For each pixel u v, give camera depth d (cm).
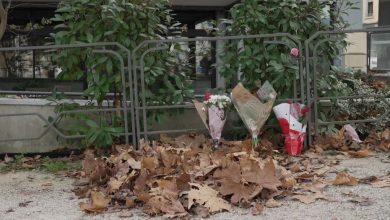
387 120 669
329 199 418
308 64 616
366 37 863
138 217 388
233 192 409
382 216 373
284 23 621
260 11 624
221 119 589
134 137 596
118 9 573
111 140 594
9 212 414
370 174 497
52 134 624
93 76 598
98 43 576
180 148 559
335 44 643
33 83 1189
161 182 425
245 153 516
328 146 619
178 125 650
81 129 602
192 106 608
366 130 677
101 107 615
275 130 639
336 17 658
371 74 757
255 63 623
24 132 627
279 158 567
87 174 502
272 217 378
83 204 418
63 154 629
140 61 590
